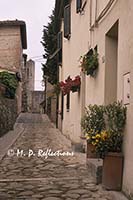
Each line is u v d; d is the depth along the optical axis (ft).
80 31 42.01
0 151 39.86
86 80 35.78
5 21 104.99
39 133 66.90
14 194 20.30
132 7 18.44
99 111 23.17
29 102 191.31
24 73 151.43
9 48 105.40
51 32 93.81
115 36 26.20
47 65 92.27
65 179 24.35
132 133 17.97
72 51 50.55
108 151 20.49
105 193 20.24
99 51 28.45
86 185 22.36
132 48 18.29
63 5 62.64
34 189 21.49
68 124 54.90
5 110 64.28
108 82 26.07
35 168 29.04
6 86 79.61
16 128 78.28
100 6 28.37
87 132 23.07
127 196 18.48
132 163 17.81
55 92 72.38
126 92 19.38
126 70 19.45
